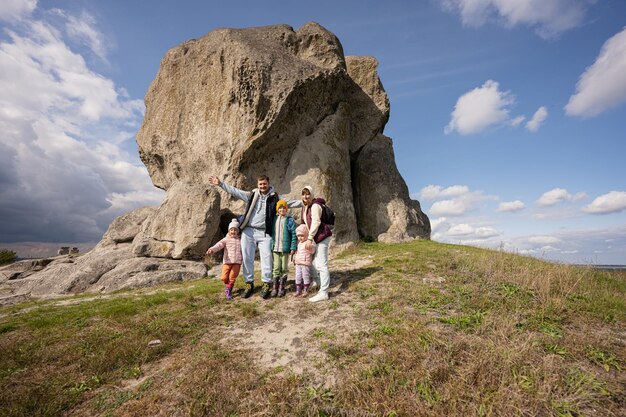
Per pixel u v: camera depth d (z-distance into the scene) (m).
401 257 9.40
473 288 5.92
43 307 7.21
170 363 3.84
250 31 14.38
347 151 14.66
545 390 2.81
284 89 12.09
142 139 16.25
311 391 3.00
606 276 8.34
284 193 12.71
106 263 11.21
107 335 4.68
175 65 15.95
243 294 6.61
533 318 4.57
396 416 2.62
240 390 3.08
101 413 2.97
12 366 3.83
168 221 12.16
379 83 16.61
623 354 3.63
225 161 12.80
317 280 6.57
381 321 4.55
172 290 8.11
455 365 3.29
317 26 15.45
